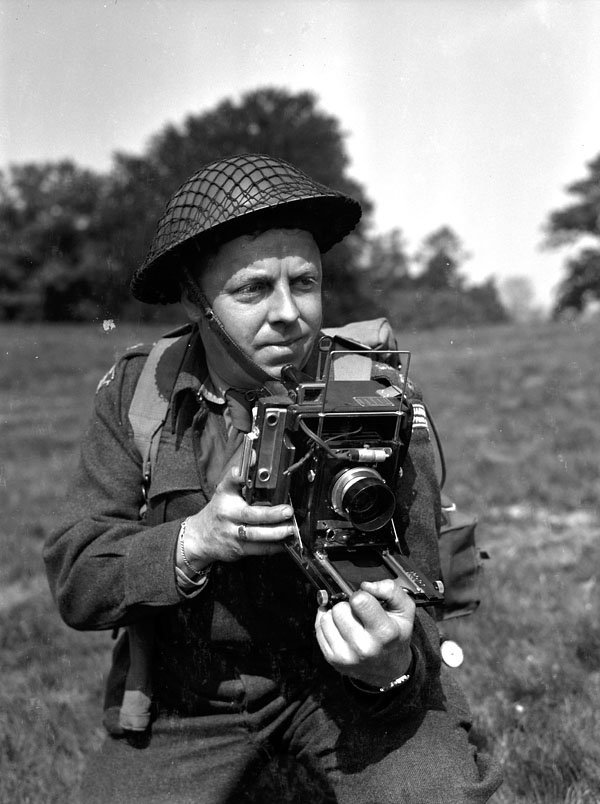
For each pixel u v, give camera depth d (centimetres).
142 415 180
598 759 235
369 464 152
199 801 179
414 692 161
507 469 588
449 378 1183
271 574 172
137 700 184
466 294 3678
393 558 158
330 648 147
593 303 4456
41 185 2991
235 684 181
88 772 194
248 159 167
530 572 385
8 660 324
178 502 176
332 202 169
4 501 568
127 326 1439
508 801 223
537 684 279
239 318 164
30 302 2698
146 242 199
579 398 920
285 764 193
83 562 171
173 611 177
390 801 163
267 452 150
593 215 4338
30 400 1220
